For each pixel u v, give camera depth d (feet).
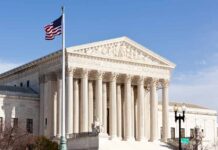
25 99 492.13
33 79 512.63
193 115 640.17
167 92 518.78
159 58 515.09
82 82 463.42
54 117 469.98
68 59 455.22
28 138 415.23
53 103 473.26
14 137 407.44
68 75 454.40
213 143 641.81
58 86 463.01
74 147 430.61
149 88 520.83
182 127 622.54
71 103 449.89
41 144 417.28
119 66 488.44
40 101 492.95
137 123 501.15
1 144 393.50
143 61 503.61
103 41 478.18
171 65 523.70
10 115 480.23
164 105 515.50
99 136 414.41
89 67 467.11
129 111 487.20
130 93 493.77
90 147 416.87
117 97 504.02
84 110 458.09
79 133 433.48
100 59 475.72
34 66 506.48
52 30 264.31
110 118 476.13
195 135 456.86
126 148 432.66
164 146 480.23
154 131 497.87
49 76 477.36
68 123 445.37
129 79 492.54
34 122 493.77
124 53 494.18
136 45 503.20
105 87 493.36
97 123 422.82
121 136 499.92
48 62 481.46
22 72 534.37
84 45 463.42
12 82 555.28
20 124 473.26
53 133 465.06
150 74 508.94
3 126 433.07
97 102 468.34
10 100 483.51
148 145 469.16
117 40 488.44
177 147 481.87
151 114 504.02
